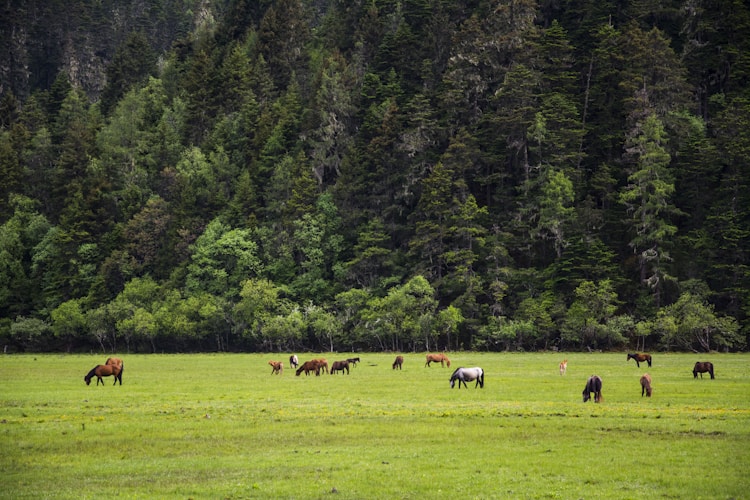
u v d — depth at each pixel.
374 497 21.84
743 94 136.38
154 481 24.00
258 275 135.50
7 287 142.25
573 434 30.95
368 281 133.88
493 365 79.00
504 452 27.62
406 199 139.25
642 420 34.03
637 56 133.75
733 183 121.44
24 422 35.28
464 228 123.50
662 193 117.12
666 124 130.38
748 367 72.38
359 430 32.16
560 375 62.94
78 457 27.42
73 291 140.38
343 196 143.00
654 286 114.44
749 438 29.73
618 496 21.72
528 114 134.75
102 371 56.28
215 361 95.25
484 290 125.00
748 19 143.88
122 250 145.38
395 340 121.62
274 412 38.06
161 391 50.59
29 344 135.62
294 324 122.44
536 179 134.00
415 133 138.88
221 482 23.72
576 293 112.62
